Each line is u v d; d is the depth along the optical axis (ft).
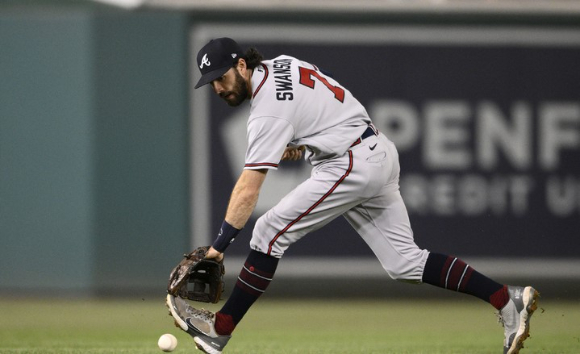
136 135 98.32
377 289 101.71
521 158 99.60
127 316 83.41
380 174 42.04
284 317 85.30
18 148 97.09
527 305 42.88
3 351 53.93
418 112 99.66
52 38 97.40
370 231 44.39
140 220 98.12
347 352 54.44
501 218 99.60
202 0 98.78
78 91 97.55
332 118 41.73
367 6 98.99
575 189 99.66
